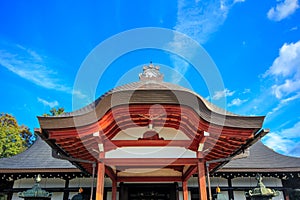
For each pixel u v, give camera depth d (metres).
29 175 11.62
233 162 12.54
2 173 11.48
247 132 5.34
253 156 13.44
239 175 11.84
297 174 11.73
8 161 12.54
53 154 6.37
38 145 14.74
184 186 8.37
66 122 5.04
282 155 13.44
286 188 11.75
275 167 11.70
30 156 13.23
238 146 5.88
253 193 5.44
